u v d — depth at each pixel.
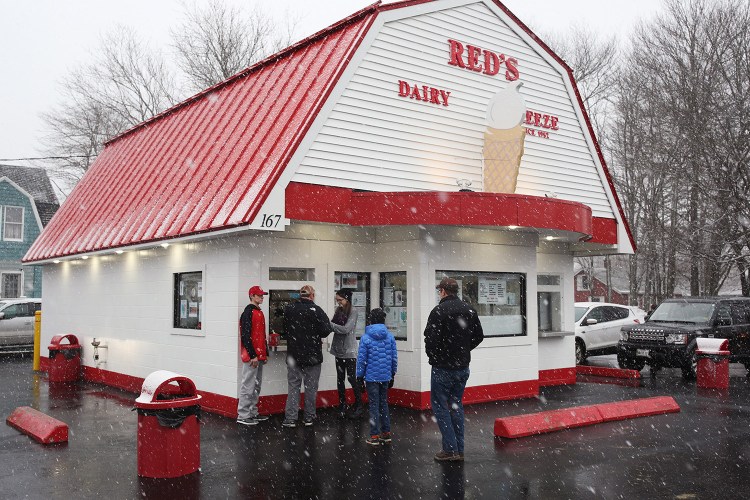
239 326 11.07
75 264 17.62
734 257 27.98
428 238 12.12
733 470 7.88
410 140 12.57
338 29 13.14
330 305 12.24
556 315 15.88
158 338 13.59
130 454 8.77
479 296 13.01
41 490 7.16
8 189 34.03
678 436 9.73
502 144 13.43
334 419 10.95
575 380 16.00
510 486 7.23
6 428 10.51
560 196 15.21
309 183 11.04
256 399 10.65
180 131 15.87
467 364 8.23
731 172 27.38
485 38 14.05
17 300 24.66
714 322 17.00
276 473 7.76
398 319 12.47
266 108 12.91
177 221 12.34
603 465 8.09
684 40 29.77
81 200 18.55
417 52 12.82
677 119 28.67
